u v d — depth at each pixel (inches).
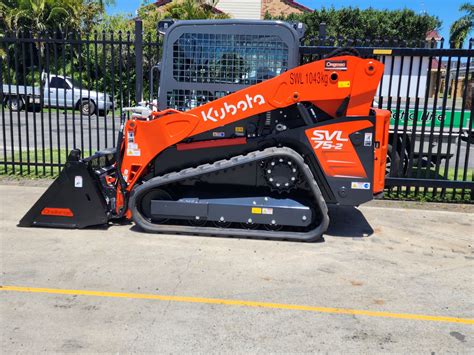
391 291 160.6
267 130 208.2
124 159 214.1
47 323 133.6
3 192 275.9
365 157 201.6
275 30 211.2
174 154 214.5
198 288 158.4
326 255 192.5
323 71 197.6
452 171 388.2
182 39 216.8
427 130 324.5
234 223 215.0
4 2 871.7
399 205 276.2
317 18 1178.6
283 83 199.5
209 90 218.1
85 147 443.2
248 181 211.0
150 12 917.2
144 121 209.8
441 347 127.0
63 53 295.7
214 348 123.6
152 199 214.4
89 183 211.0
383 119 207.0
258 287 160.4
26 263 174.9
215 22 213.8
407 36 1184.8
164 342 125.7
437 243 212.7
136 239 204.5
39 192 277.3
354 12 1176.8
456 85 269.7
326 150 203.2
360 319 140.8
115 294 152.5
